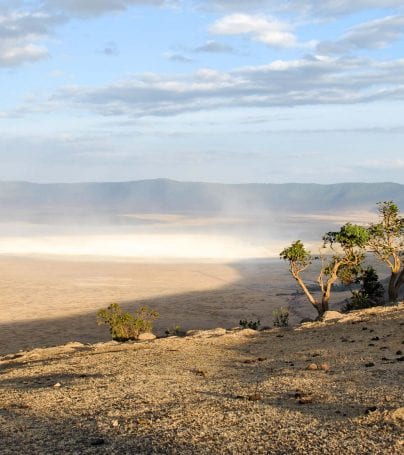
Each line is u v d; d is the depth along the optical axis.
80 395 13.52
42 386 15.40
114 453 9.09
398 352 17.39
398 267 36.53
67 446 9.55
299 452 8.66
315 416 10.54
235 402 11.95
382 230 36.34
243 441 9.30
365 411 10.44
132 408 11.90
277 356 18.73
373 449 8.55
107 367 17.97
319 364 16.58
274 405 11.59
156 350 21.33
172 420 10.73
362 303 36.94
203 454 8.81
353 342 20.30
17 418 11.66
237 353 19.89
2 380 17.23
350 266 36.50
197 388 13.73
